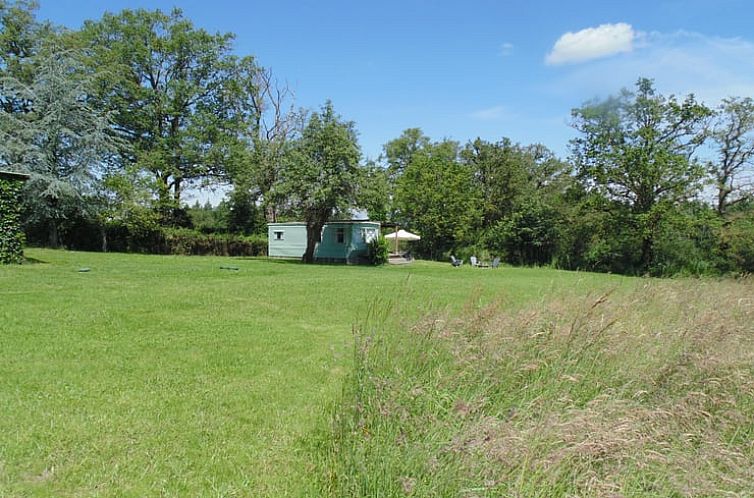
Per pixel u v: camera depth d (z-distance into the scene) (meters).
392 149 51.00
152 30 33.38
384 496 2.60
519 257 35.28
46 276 11.88
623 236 31.73
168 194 31.64
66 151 25.84
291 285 11.67
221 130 34.72
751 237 26.95
